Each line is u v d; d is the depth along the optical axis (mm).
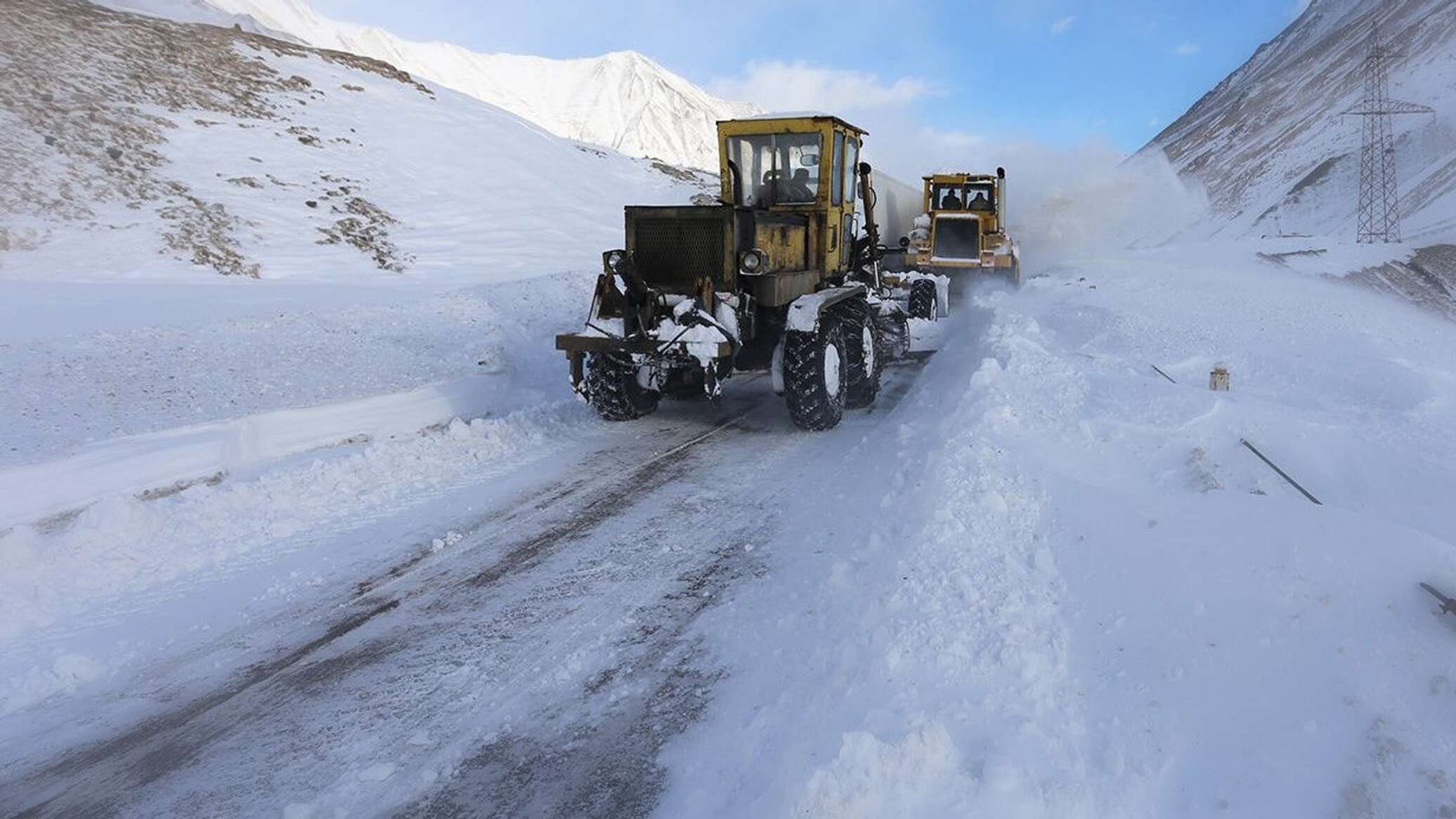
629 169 35094
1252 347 8602
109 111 21625
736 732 2973
